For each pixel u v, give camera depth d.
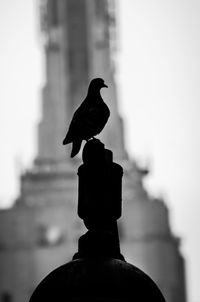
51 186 105.12
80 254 8.27
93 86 8.99
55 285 7.84
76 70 110.75
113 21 112.38
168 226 104.94
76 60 110.88
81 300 7.71
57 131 108.56
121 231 104.25
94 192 8.34
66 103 109.75
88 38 111.19
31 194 105.06
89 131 8.86
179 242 105.12
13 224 103.44
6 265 102.00
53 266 102.25
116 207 8.36
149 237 103.62
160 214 104.75
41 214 103.75
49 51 111.81
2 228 103.31
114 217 8.36
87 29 111.56
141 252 103.12
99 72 110.56
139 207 104.56
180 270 103.88
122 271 7.90
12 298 101.69
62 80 110.56
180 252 104.75
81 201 8.37
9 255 102.25
